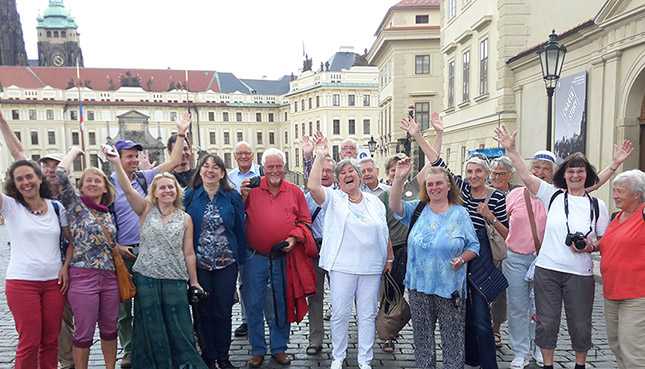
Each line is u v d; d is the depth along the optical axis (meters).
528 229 4.49
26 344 3.73
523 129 14.53
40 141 69.31
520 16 14.90
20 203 3.75
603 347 4.92
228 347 4.49
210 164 4.30
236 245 4.39
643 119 10.02
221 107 77.31
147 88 76.69
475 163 4.34
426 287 3.97
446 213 4.03
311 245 4.55
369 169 5.37
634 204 3.73
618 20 9.90
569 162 4.13
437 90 30.56
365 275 4.22
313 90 65.00
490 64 16.31
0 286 8.18
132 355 4.09
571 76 11.88
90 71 76.19
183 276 4.14
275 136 80.31
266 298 4.76
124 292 4.04
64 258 4.00
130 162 4.62
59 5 97.88
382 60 35.47
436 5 31.56
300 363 4.66
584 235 3.98
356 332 5.58
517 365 4.43
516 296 4.47
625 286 3.68
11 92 68.00
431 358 4.04
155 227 4.08
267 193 4.64
